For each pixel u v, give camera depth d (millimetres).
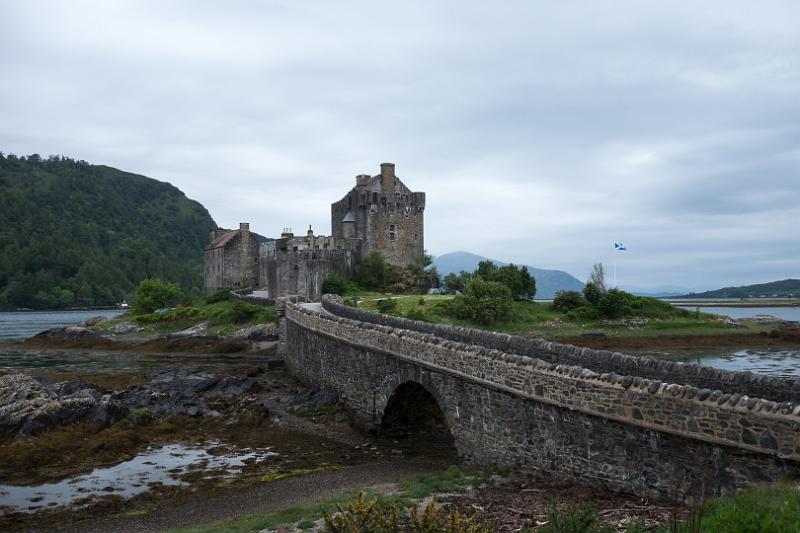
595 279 92812
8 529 19266
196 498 21891
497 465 20234
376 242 99062
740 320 96938
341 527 10953
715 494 13344
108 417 33062
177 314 91062
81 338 86250
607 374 16188
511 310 80188
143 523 19562
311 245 97625
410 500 17156
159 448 29141
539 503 15734
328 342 38562
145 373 53500
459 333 29031
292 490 22156
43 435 30734
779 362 61531
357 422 32531
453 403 23031
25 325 138500
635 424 15148
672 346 73625
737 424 12875
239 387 43469
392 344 28188
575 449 17109
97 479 24391
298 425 33125
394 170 102000
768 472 12375
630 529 12031
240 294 104000
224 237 126188
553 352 22203
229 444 29672
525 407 19000
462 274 96312
